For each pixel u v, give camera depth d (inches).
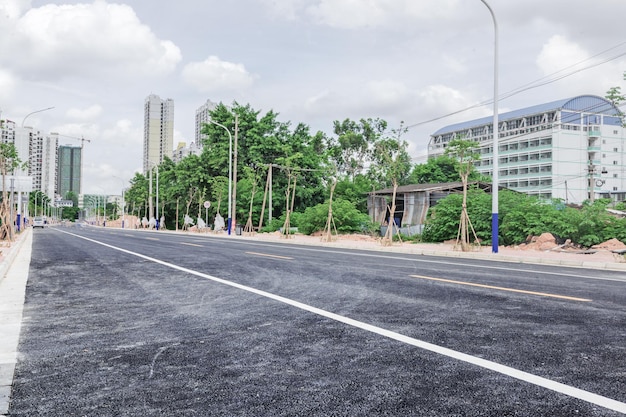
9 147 1016.2
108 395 131.3
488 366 153.6
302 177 1978.3
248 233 1478.8
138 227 3248.0
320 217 1289.4
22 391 134.6
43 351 175.8
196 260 538.3
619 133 3297.2
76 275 404.5
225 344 182.9
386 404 123.5
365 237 1130.7
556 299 275.6
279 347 177.8
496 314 233.5
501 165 3499.0
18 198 1699.1
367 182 1918.1
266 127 2101.4
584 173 3201.3
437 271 432.1
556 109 3189.0
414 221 1578.5
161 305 264.8
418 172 2295.8
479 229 883.4
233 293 302.5
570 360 159.5
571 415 116.3
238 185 1905.8
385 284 340.2
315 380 141.9
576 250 694.5
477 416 115.8
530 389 133.4
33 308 259.9
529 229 800.3
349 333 197.6
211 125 2188.7
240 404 124.3
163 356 167.9
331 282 351.3
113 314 242.1
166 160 3184.1
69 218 7578.7
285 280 363.9
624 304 259.9
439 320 220.7
